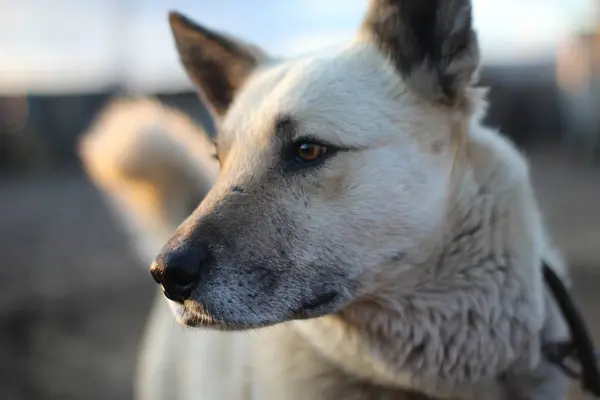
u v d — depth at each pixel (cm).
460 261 62
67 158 545
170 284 58
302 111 61
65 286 193
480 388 63
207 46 76
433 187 62
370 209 60
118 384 127
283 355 66
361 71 63
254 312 59
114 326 160
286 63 68
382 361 63
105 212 335
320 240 60
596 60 516
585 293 157
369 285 61
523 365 63
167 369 84
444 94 63
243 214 60
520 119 577
